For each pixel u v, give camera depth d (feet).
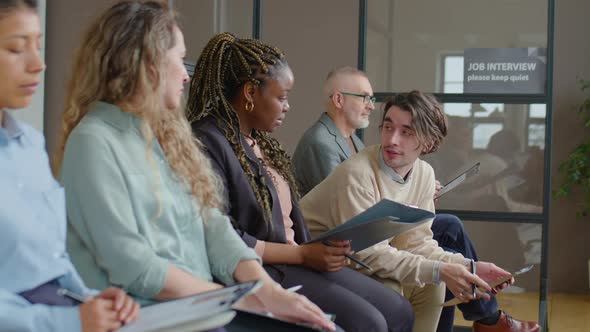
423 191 9.90
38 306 4.50
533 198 14.75
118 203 5.70
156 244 5.95
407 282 9.23
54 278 5.02
